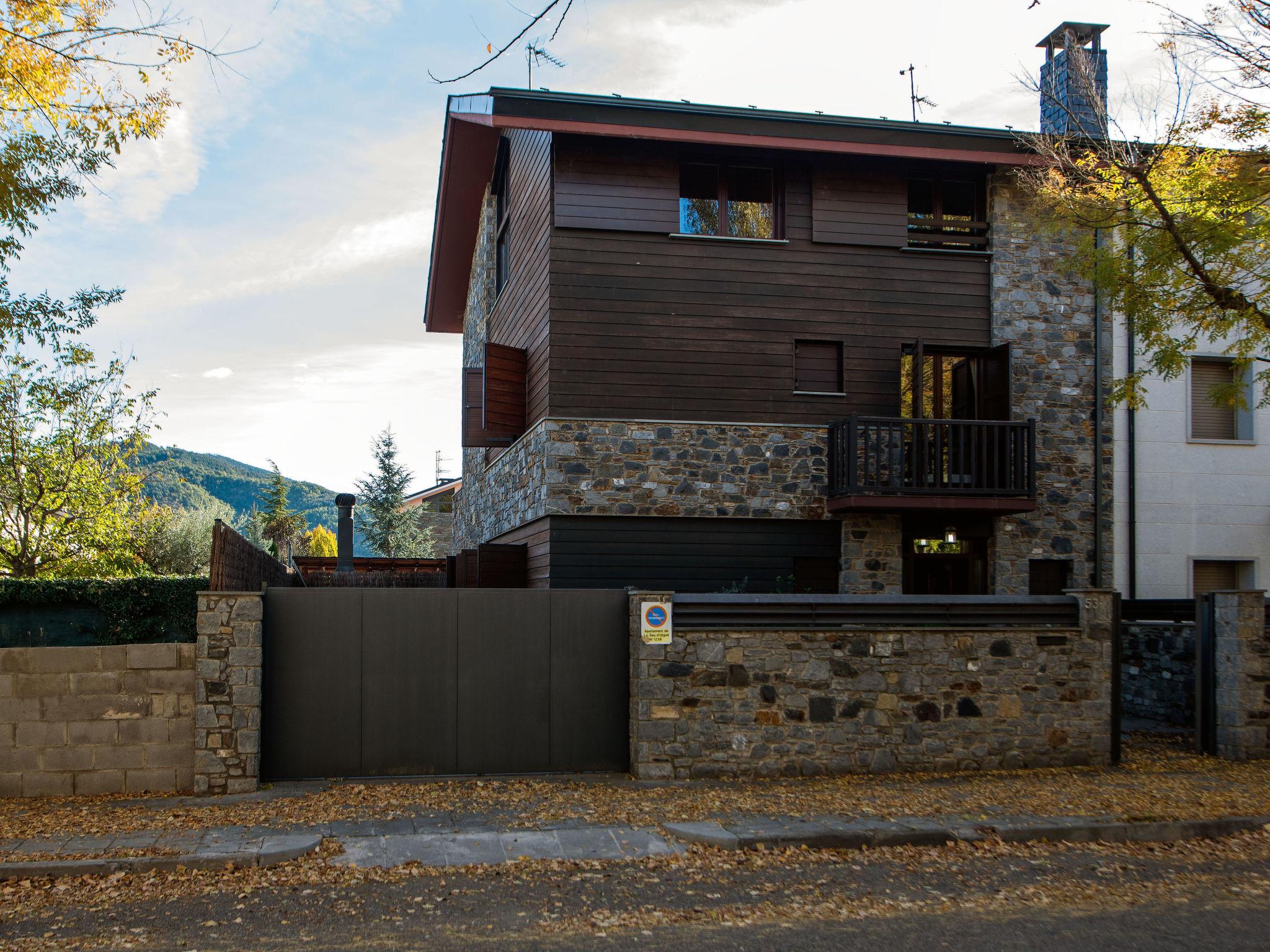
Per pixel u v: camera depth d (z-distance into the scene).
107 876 6.46
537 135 14.81
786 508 13.98
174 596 11.20
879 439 13.48
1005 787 9.02
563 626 9.66
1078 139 13.20
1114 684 10.24
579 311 13.67
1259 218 11.31
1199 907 6.00
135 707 8.76
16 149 10.40
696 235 14.01
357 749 9.29
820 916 5.80
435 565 24.38
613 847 7.18
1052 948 5.27
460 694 9.45
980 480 14.60
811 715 9.60
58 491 16.38
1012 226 14.95
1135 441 15.24
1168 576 15.30
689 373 13.88
